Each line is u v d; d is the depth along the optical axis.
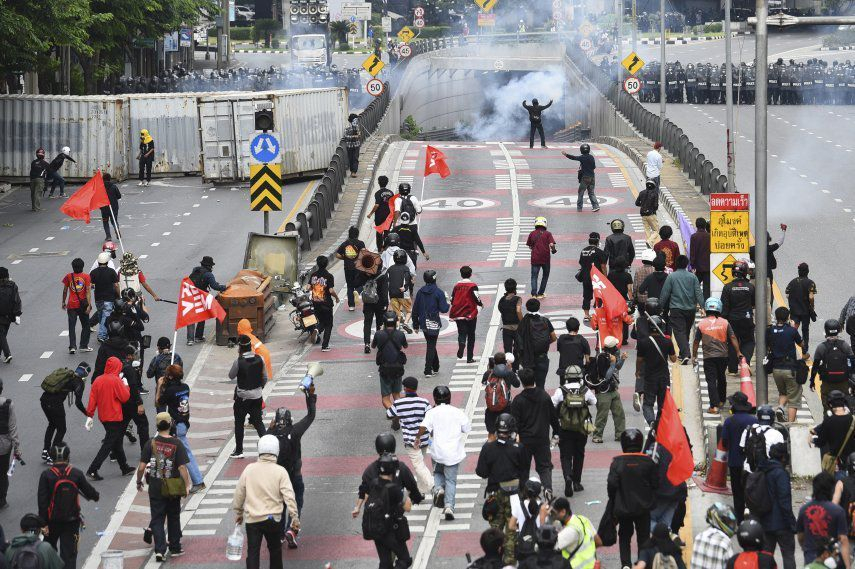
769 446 32.69
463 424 38.28
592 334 57.88
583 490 39.56
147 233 82.50
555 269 71.31
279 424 36.69
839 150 113.06
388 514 31.77
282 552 36.69
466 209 89.06
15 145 98.81
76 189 98.06
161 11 159.75
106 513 40.50
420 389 51.41
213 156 98.69
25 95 99.00
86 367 44.66
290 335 61.72
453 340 59.22
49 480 33.81
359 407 50.09
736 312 49.09
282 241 67.25
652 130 117.75
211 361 57.53
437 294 52.72
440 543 36.81
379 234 71.31
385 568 32.12
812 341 57.59
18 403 51.41
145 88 160.25
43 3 98.06
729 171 86.31
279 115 98.75
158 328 62.19
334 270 74.06
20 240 80.75
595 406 47.38
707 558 27.88
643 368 44.25
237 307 59.47
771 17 44.16
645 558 28.20
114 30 142.88
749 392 45.56
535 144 124.88
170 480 36.25
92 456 45.56
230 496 41.84
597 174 102.12
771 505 31.11
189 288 49.00
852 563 32.09
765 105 43.97
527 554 27.61
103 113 99.06
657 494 31.92
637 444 31.19
